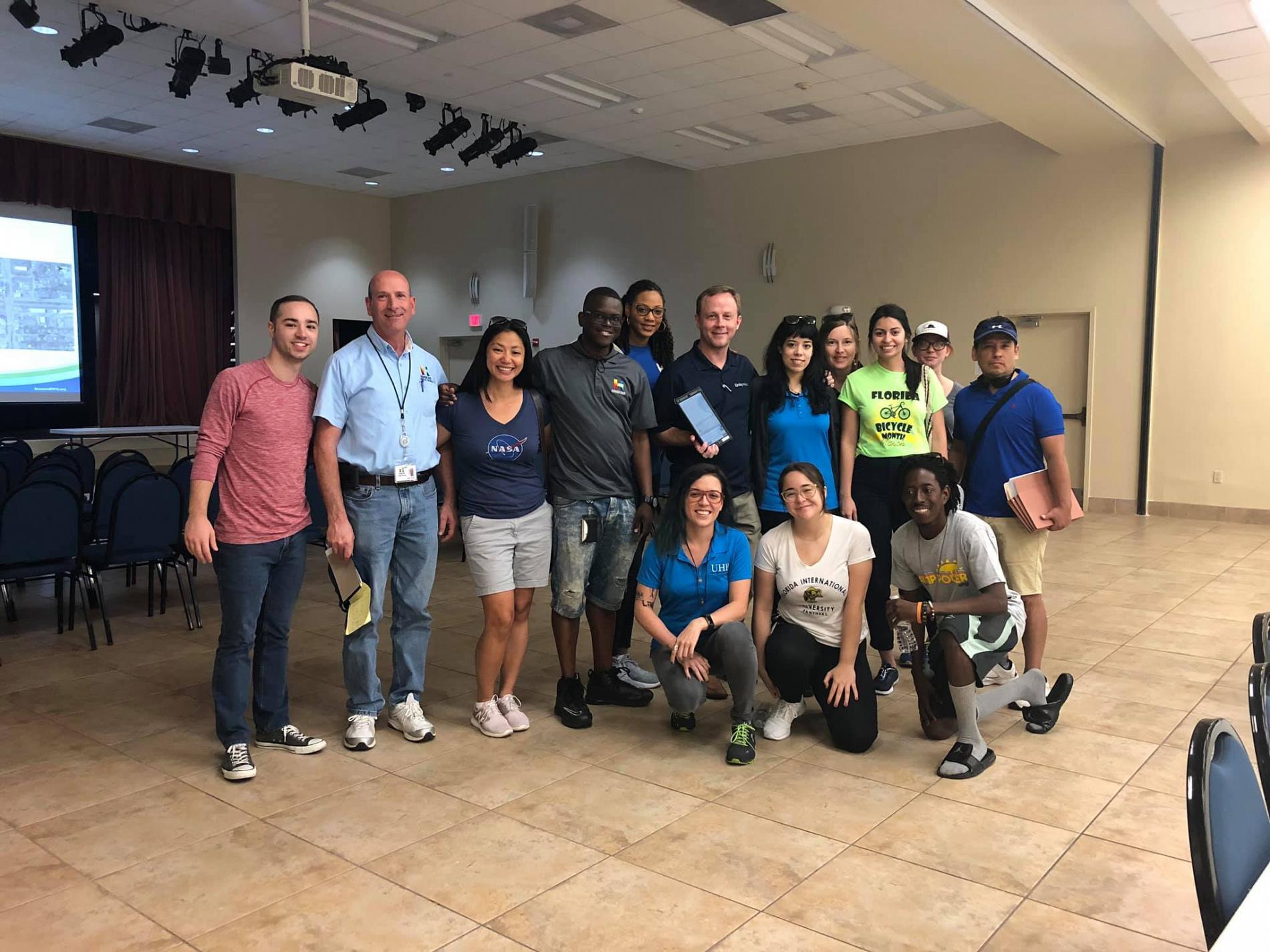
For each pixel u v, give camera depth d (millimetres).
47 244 12039
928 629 3959
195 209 13039
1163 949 2029
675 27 7016
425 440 3205
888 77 8133
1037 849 2486
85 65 8531
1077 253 9258
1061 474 3457
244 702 3035
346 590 3129
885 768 3045
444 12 6770
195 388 13422
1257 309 8438
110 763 3088
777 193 11141
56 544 4457
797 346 3547
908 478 3164
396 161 12578
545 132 11031
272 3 6656
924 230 10125
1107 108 7645
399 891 2283
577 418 3365
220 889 2291
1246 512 8641
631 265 12562
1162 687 3838
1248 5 5309
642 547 3906
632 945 2055
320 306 14562
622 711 3609
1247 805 1409
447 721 3484
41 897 2254
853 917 2162
